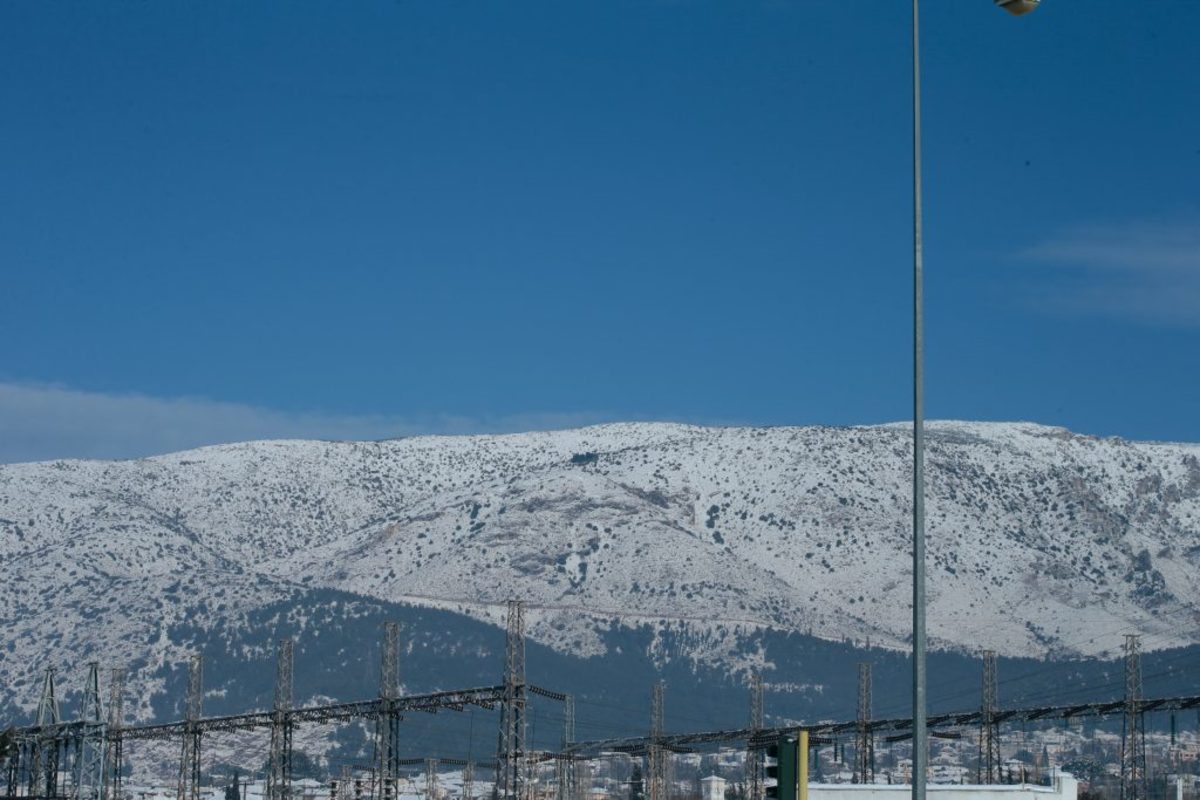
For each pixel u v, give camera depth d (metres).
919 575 41.69
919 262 43.72
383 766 179.38
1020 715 186.12
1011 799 80.19
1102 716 187.88
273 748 199.50
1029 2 41.25
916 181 44.16
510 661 167.88
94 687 189.50
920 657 41.12
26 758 191.75
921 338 43.19
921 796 40.81
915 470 42.19
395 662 185.38
